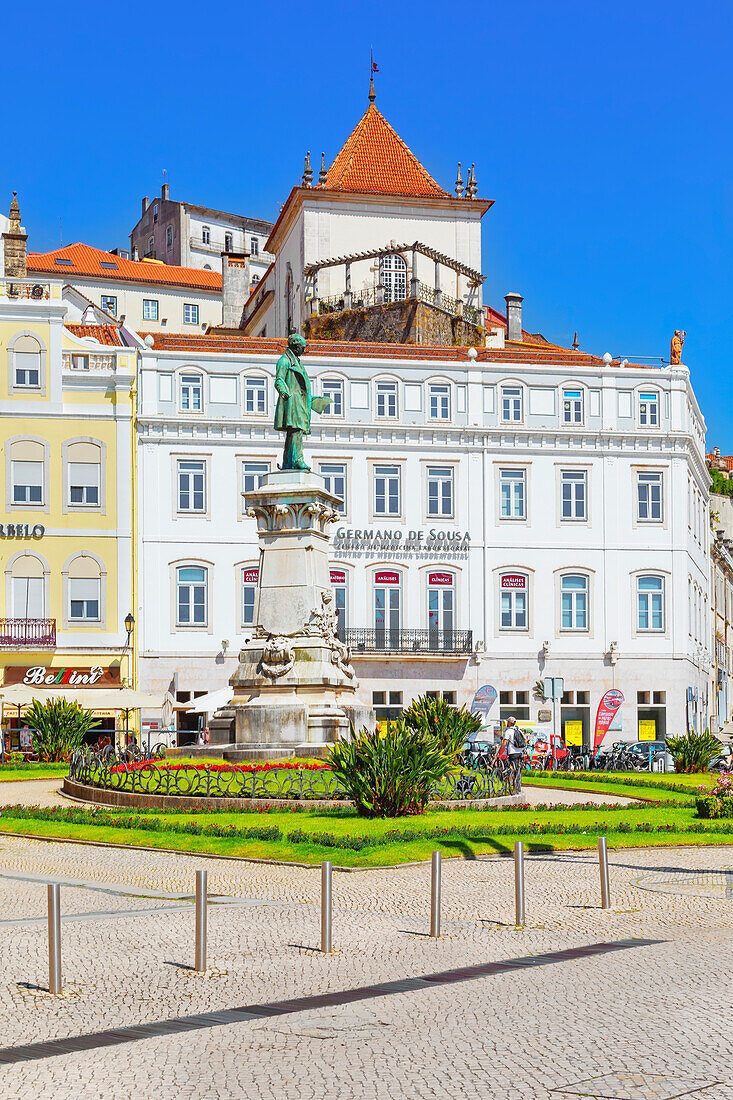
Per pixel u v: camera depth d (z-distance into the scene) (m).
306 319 74.25
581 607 65.44
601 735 64.56
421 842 25.22
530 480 65.44
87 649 60.75
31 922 17.94
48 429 61.69
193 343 64.69
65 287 83.50
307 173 78.12
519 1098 10.09
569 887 21.45
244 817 27.91
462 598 64.38
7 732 59.19
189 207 118.81
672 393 66.88
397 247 73.50
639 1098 10.05
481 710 63.75
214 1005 13.39
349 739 35.75
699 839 27.42
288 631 37.06
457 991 13.83
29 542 61.03
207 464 62.81
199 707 46.09
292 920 18.34
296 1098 10.20
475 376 65.50
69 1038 12.10
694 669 68.88
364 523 64.06
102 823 27.98
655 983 14.05
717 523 96.12
